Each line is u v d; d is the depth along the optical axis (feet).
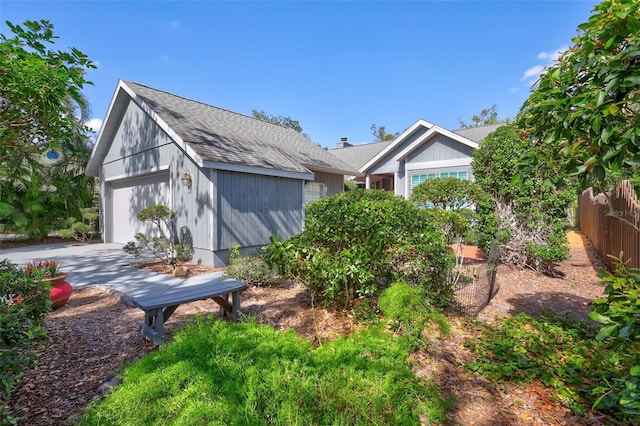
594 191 8.53
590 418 7.47
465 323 12.78
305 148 46.65
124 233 36.78
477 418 7.38
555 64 8.44
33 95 11.75
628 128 6.36
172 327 12.35
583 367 9.45
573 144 7.18
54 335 11.79
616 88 6.24
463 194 22.43
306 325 12.39
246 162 26.43
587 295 17.16
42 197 41.57
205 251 24.93
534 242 21.26
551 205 20.67
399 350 6.24
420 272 13.14
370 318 12.00
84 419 4.31
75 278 20.89
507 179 22.36
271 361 5.29
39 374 9.10
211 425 3.95
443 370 9.30
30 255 30.25
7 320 6.99
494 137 23.41
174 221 27.81
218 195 24.62
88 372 9.24
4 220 39.11
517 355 10.09
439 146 41.39
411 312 9.41
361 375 5.24
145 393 4.45
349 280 13.08
